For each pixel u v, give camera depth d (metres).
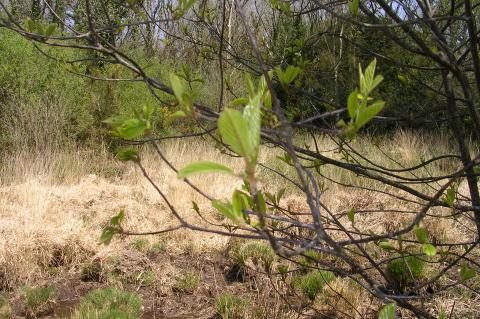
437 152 7.09
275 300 3.88
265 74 1.04
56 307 4.10
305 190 0.96
